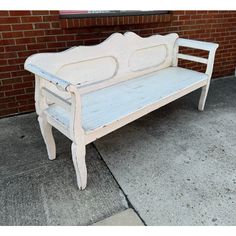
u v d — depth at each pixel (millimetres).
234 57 3740
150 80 2328
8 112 2475
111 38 2035
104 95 1993
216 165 1855
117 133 2281
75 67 1890
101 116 1645
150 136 2234
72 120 1383
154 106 1919
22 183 1677
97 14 2381
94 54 1954
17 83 2373
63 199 1554
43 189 1629
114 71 2189
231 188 1638
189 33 3098
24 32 2178
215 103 2873
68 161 1896
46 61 1690
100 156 1964
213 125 2406
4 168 1816
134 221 1407
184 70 2627
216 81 3580
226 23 3357
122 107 1778
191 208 1488
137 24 2658
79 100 1338
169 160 1912
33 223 1397
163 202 1531
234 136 2225
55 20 2240
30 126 2354
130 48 2223
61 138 2189
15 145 2082
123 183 1684
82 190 1619
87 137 1492
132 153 1999
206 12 3084
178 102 2906
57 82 1326
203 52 3404
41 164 1860
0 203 1522
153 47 2463
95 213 1460
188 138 2201
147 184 1674
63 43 2371
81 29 2379
